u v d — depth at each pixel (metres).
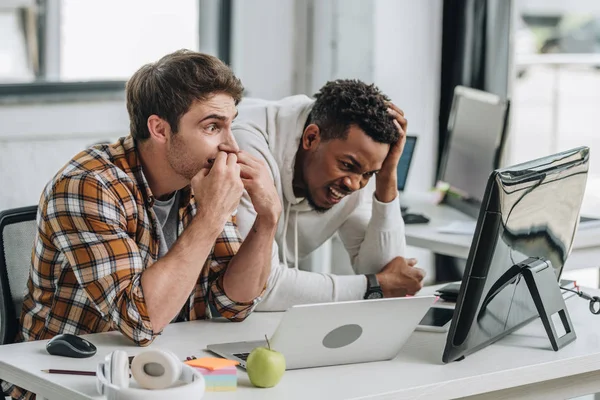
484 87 5.15
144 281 2.09
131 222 2.19
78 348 2.03
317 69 4.98
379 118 2.59
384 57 5.09
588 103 7.12
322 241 3.02
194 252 2.12
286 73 5.04
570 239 2.40
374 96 2.62
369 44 5.00
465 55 5.18
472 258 1.99
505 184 1.97
